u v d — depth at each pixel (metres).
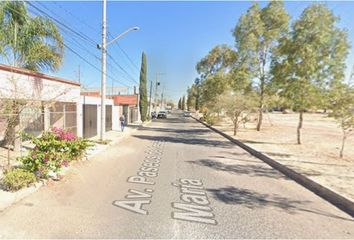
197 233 3.97
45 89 11.02
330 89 12.19
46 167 6.26
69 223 4.16
